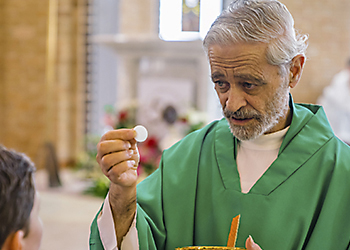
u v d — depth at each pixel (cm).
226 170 154
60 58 810
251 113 136
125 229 138
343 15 790
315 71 798
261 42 130
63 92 819
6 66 820
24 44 810
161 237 150
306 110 158
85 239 424
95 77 844
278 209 141
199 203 154
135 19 820
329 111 755
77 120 837
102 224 137
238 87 135
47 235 432
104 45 720
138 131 127
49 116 693
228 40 131
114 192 133
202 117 599
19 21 809
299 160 146
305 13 789
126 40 704
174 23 798
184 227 152
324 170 144
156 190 159
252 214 143
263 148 155
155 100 705
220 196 150
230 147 158
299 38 146
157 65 714
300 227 140
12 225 90
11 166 92
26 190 93
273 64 133
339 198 139
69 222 477
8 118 827
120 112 636
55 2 712
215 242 147
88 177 639
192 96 705
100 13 834
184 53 699
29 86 814
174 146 172
